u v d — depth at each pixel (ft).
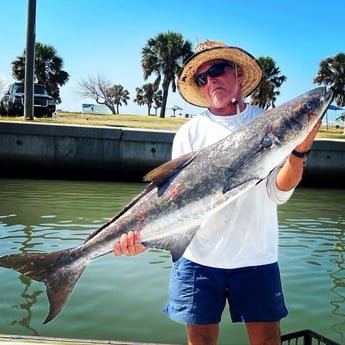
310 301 16.88
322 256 22.43
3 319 14.85
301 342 13.48
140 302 16.38
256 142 7.89
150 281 18.34
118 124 63.57
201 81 9.11
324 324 15.10
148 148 46.78
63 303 8.65
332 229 28.37
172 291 8.71
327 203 38.60
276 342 8.45
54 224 27.45
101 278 18.58
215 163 8.09
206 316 8.30
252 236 8.27
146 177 8.52
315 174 48.16
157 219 8.36
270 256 8.42
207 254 8.33
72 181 46.42
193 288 8.38
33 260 8.68
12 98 67.97
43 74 146.92
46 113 68.80
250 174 7.84
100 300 16.46
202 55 8.79
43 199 35.78
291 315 15.72
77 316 15.19
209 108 9.23
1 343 9.23
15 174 47.39
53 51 147.84
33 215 29.81
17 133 45.91
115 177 47.78
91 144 46.70
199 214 8.14
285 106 7.86
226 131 8.77
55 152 46.52
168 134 46.65
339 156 47.80
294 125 7.70
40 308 15.75
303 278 19.24
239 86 9.09
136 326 14.64
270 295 8.32
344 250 23.56
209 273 8.34
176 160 8.41
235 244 8.27
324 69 153.79
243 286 8.30
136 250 8.45
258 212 8.28
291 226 29.12
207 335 8.38
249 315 8.29
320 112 7.74
